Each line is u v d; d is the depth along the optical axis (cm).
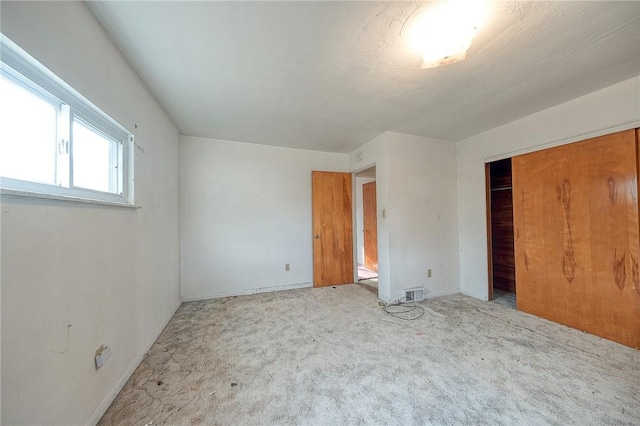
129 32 152
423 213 354
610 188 223
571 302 249
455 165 379
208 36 156
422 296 343
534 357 197
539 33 155
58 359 111
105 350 144
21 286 93
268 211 394
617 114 217
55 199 110
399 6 135
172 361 197
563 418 137
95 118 148
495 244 398
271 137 359
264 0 130
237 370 185
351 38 159
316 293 380
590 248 236
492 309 304
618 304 218
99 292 142
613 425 133
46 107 116
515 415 140
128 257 178
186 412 144
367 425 134
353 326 260
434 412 143
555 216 262
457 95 237
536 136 277
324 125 313
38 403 100
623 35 157
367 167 390
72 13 122
